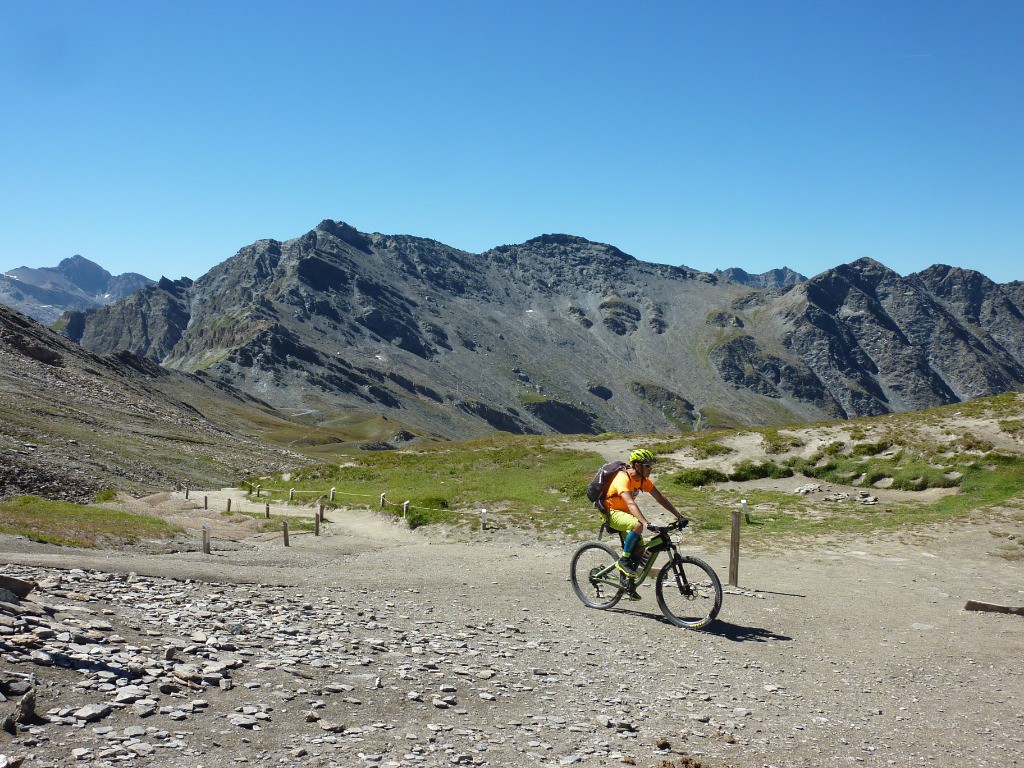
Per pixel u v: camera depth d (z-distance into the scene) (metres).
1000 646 12.34
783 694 9.61
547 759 6.78
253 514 41.41
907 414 43.41
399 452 63.06
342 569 20.86
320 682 8.34
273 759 6.03
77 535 23.66
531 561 22.20
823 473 35.38
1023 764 7.43
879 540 23.17
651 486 13.85
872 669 10.97
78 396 127.69
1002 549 21.33
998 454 31.14
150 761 5.61
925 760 7.46
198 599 12.51
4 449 73.38
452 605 14.80
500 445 58.22
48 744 5.55
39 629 7.94
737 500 31.58
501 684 9.24
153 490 77.25
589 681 9.73
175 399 190.12
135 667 7.56
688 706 8.88
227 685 7.65
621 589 13.98
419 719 7.62
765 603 15.32
